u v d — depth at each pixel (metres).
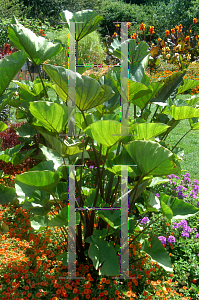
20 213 2.90
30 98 3.26
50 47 2.45
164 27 20.14
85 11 2.34
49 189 1.84
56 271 2.10
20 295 1.90
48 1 16.61
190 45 12.22
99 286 1.92
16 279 2.04
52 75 1.69
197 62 11.72
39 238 2.42
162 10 21.34
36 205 1.94
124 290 1.99
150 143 1.71
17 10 13.38
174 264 2.33
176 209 2.18
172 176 3.64
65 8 17.36
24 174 1.64
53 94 7.38
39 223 1.95
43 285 1.94
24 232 2.62
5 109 4.89
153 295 1.99
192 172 4.15
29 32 2.34
